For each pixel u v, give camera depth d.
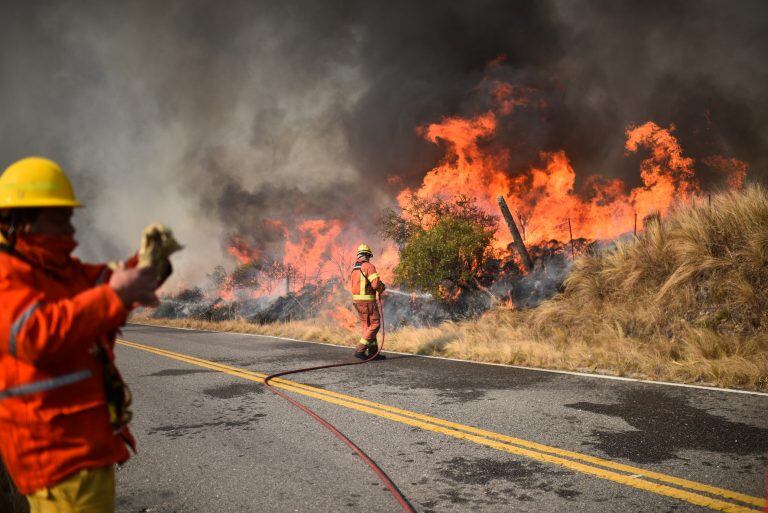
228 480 3.69
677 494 3.20
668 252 8.81
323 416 5.19
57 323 1.44
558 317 9.62
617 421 4.68
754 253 7.65
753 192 8.41
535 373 7.05
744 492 3.19
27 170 1.64
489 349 8.55
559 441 4.23
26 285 1.55
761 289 7.40
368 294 8.92
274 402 5.84
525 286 13.05
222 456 4.16
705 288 7.88
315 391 6.33
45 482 1.58
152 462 4.07
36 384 1.56
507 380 6.64
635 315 8.35
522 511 3.07
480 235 14.14
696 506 3.04
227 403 5.88
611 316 8.73
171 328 17.88
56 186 1.65
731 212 8.34
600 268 9.90
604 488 3.33
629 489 3.30
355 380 6.96
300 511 3.19
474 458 3.94
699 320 7.62
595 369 7.04
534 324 9.88
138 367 8.59
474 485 3.46
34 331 1.42
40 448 1.58
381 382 6.77
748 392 5.46
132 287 1.53
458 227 14.23
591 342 8.37
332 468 3.84
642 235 9.59
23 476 1.60
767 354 6.38
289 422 5.03
